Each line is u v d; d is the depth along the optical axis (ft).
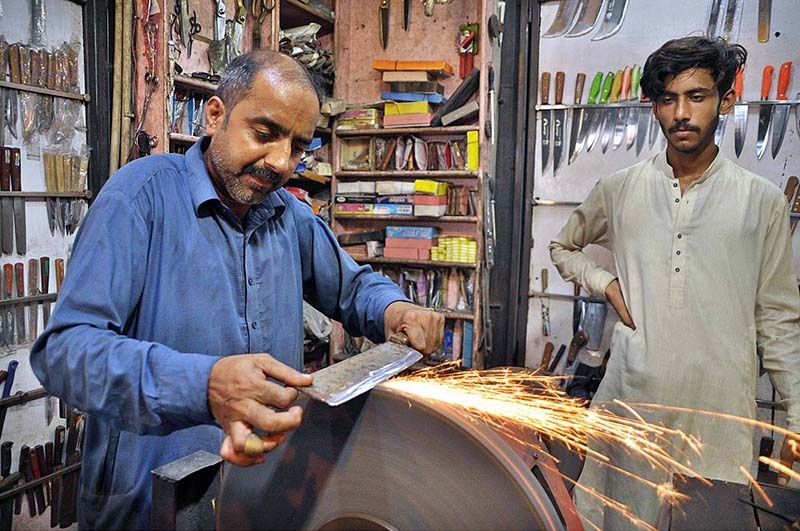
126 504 3.85
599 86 9.70
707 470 5.99
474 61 10.34
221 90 3.80
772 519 3.30
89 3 7.79
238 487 3.13
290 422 2.58
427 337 4.10
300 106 3.63
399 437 2.83
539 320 10.55
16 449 7.54
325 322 10.58
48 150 7.47
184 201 3.94
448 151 10.52
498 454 2.61
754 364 5.95
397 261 10.75
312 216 5.02
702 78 5.48
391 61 10.36
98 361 2.97
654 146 9.49
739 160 9.04
